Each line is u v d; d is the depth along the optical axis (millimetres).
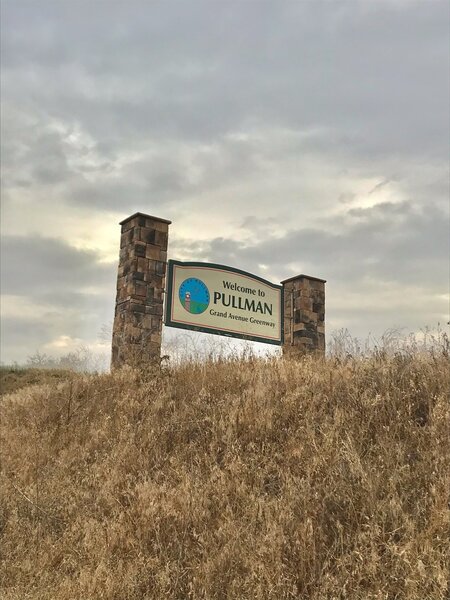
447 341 6332
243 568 3807
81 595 3902
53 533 4910
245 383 7125
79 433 7285
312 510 4062
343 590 3361
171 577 3939
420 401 5254
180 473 5250
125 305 10812
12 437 7766
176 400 7309
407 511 3855
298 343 13344
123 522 4707
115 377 9047
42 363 17328
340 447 4699
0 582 4238
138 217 11094
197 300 11438
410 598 3180
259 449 5285
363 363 6555
